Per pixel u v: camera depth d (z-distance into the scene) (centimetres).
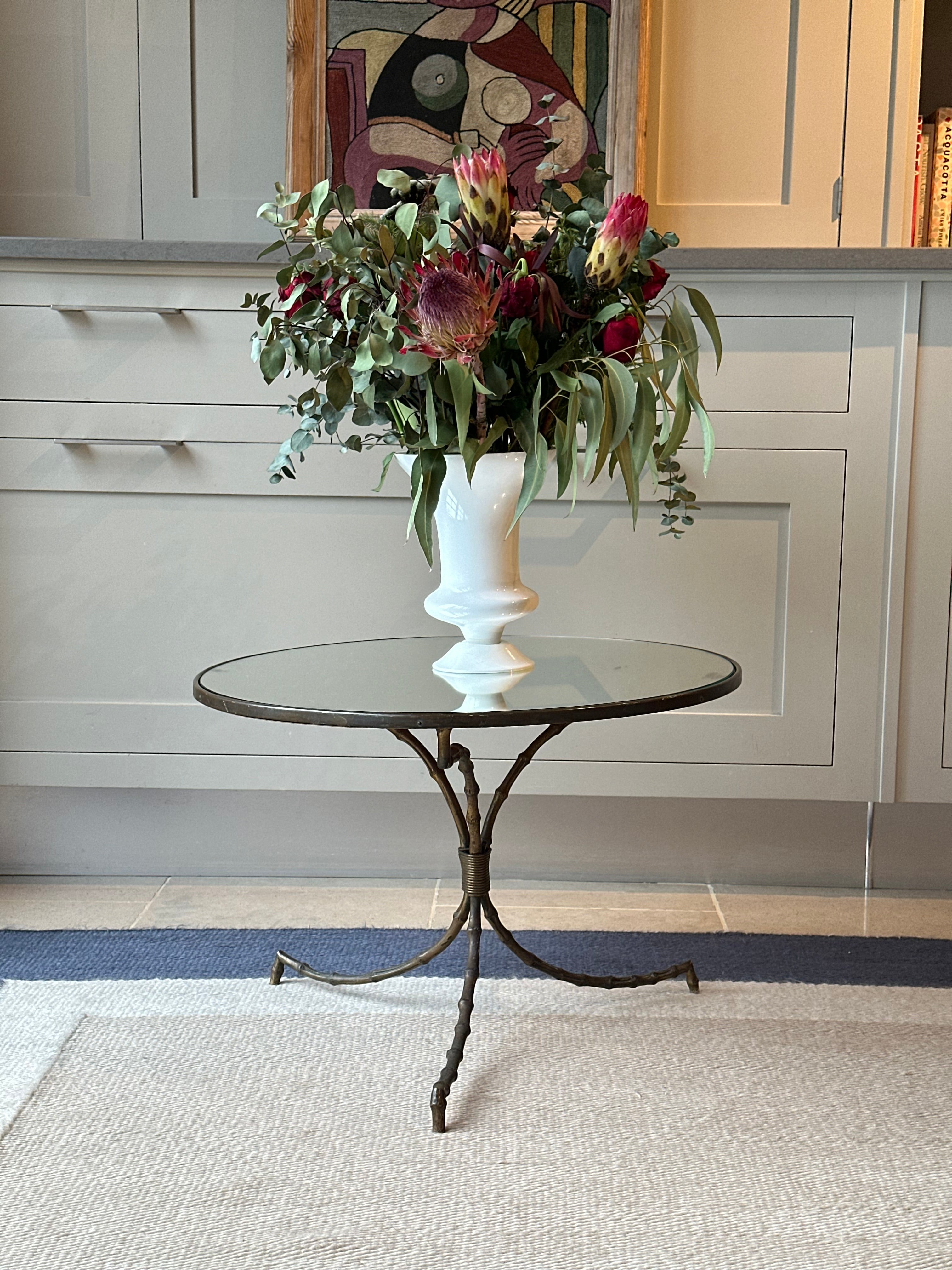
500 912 204
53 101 249
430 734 205
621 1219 114
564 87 240
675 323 131
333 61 241
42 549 203
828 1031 156
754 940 191
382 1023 158
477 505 131
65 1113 134
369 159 241
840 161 244
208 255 192
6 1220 113
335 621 204
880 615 200
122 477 200
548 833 221
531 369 121
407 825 222
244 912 203
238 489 200
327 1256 108
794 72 242
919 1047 151
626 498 199
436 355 113
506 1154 126
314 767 207
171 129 250
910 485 197
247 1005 164
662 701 117
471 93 240
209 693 124
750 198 245
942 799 203
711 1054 149
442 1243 110
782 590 200
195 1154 125
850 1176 122
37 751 207
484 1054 149
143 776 207
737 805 219
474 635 137
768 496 198
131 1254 108
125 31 247
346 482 199
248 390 198
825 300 194
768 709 203
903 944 189
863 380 195
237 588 203
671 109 243
